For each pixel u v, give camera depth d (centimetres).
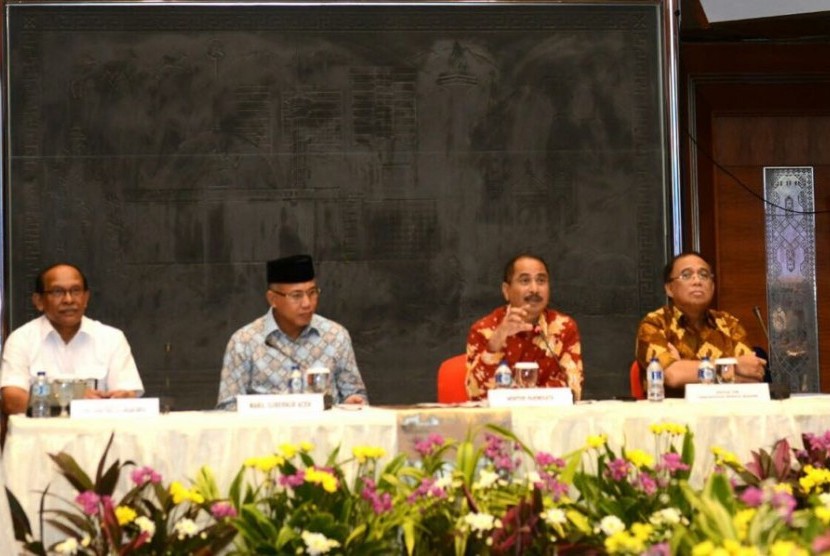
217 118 680
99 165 673
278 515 341
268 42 682
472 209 689
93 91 674
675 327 528
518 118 691
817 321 815
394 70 688
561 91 694
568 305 690
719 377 467
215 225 678
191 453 388
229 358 525
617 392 688
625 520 331
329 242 683
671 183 690
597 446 366
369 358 682
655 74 696
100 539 332
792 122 819
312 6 684
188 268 676
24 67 671
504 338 488
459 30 690
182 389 672
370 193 685
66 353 529
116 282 671
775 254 815
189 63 679
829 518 275
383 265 684
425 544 334
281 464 349
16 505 340
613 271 691
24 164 669
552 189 691
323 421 396
